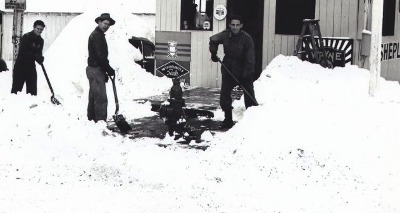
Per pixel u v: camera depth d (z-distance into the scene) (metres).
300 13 12.83
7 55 22.88
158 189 6.16
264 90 10.28
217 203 5.78
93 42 8.98
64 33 15.80
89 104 9.21
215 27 13.34
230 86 9.21
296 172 6.66
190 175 6.64
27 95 9.01
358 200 5.91
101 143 7.80
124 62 14.16
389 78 15.79
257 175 6.61
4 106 8.32
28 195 5.66
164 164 7.01
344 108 8.07
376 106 8.16
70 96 12.62
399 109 8.03
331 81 10.73
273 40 13.02
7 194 5.66
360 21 12.66
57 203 5.46
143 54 16.03
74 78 13.19
